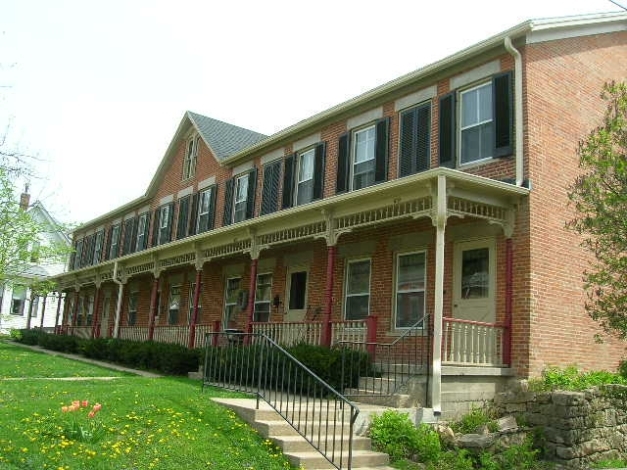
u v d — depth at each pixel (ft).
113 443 26.30
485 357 38.06
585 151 35.19
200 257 62.90
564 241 41.01
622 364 42.37
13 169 65.87
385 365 41.42
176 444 27.12
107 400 32.60
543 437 33.78
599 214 32.42
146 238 90.68
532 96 41.55
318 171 57.57
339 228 44.98
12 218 68.59
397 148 49.85
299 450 29.12
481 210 39.40
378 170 50.52
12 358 61.67
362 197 41.63
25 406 30.81
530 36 42.32
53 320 147.95
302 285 57.67
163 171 89.20
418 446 31.01
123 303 94.48
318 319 53.93
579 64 45.85
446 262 44.04
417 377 36.52
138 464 24.67
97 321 88.07
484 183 36.96
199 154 81.10
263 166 66.59
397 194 39.81
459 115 45.68
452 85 46.44
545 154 41.22
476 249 42.63
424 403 35.40
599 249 32.99
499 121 42.22
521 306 38.40
